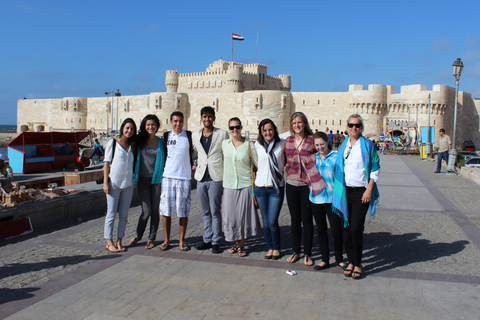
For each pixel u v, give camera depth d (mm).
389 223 10469
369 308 5398
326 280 6465
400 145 46625
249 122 70562
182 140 8250
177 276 6664
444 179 19953
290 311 5324
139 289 6117
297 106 69312
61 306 5547
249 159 7629
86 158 26359
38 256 7766
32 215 9969
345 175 6668
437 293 5875
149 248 8305
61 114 99812
